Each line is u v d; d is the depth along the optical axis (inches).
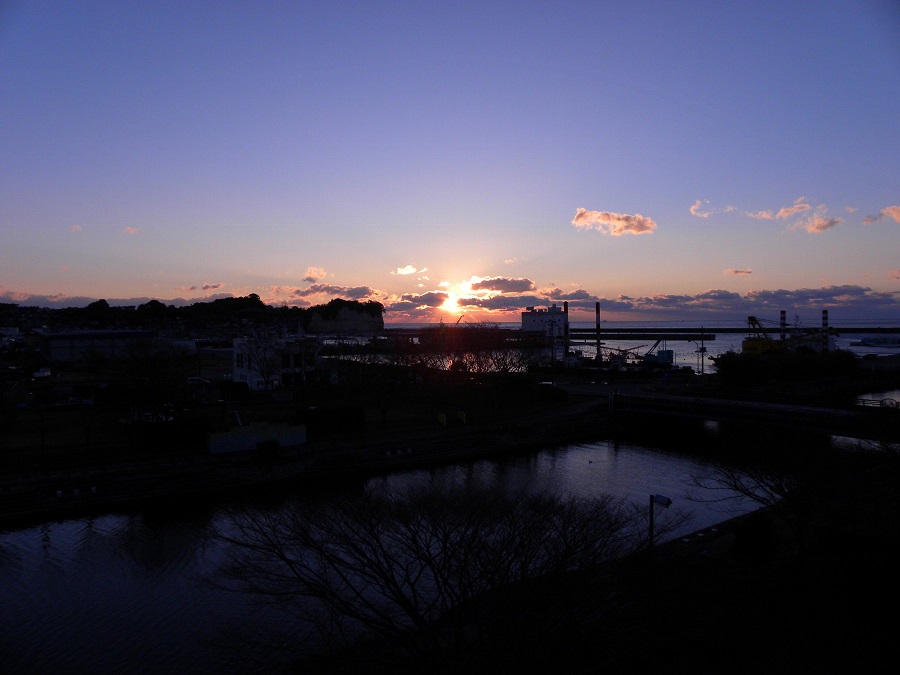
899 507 1389.0
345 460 2182.6
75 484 1796.3
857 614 892.6
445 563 797.2
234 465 1968.5
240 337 3905.0
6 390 2979.8
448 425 2704.2
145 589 1234.0
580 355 6569.9
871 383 4426.7
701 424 3051.2
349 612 773.3
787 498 1205.1
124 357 3767.2
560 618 745.6
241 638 922.7
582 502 1262.3
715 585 997.2
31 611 1156.5
